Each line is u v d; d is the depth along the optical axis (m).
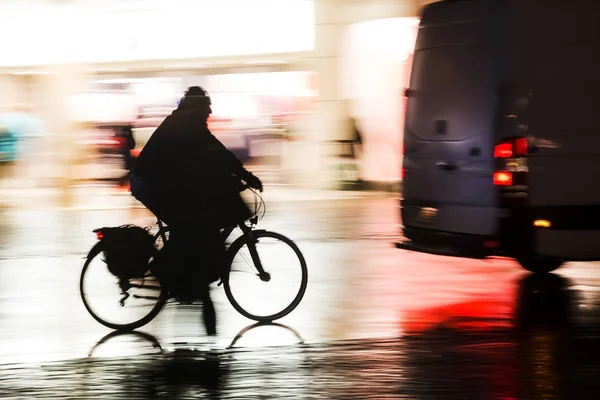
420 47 12.43
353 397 7.78
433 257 14.70
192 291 10.07
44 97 29.64
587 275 12.89
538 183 11.09
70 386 8.20
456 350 9.23
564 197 11.15
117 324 10.20
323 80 27.50
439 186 11.86
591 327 10.09
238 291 10.46
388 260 14.42
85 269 10.23
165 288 10.13
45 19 29.56
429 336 9.77
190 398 7.79
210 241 10.05
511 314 10.70
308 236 17.11
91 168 28.20
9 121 29.09
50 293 12.27
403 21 25.98
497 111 11.23
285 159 28.20
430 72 12.20
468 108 11.55
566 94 11.22
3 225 19.55
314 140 27.66
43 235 17.89
